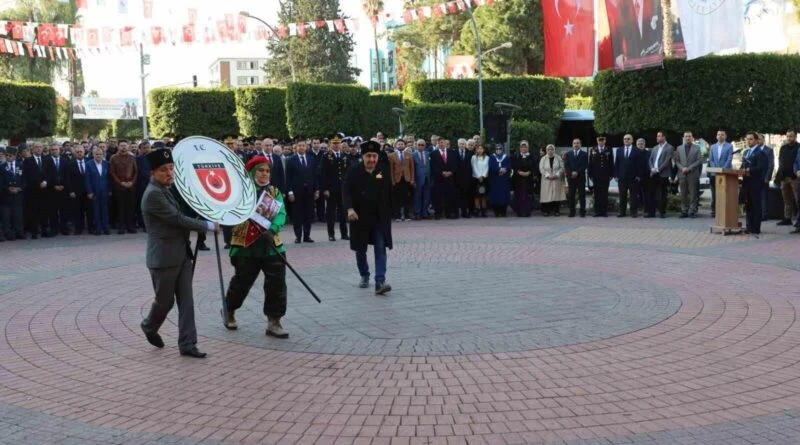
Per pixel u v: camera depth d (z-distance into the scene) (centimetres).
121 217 1736
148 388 602
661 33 2034
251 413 541
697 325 769
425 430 502
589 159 1923
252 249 748
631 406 540
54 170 1678
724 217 1480
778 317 795
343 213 1550
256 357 684
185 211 1054
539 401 554
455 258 1256
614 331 751
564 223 1778
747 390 570
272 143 1536
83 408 558
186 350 688
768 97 2164
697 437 480
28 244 1555
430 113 2397
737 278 1020
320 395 577
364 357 675
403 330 769
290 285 1031
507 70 4438
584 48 2256
